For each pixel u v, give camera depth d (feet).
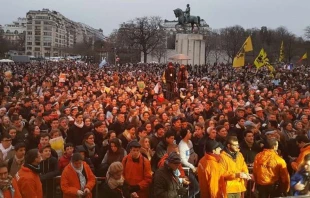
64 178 27.99
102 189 30.04
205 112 61.41
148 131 41.96
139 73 175.32
